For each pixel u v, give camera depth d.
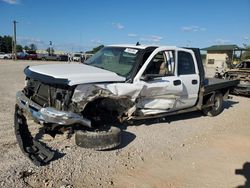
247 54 38.09
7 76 15.65
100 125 5.46
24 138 5.03
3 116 6.76
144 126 6.93
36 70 5.49
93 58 7.00
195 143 6.15
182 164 5.02
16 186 3.84
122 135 6.12
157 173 4.59
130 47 6.48
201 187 4.27
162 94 6.43
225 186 4.34
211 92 8.21
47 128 5.00
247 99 12.68
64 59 56.03
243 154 5.71
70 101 4.86
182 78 6.97
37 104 5.08
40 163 4.43
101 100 5.34
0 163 4.41
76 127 5.16
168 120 7.74
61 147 5.17
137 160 5.00
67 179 4.14
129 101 5.68
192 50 7.48
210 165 5.07
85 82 4.96
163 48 6.59
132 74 5.83
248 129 7.61
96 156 4.98
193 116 8.49
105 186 4.07
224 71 13.89
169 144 5.91
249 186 4.38
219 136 6.79
